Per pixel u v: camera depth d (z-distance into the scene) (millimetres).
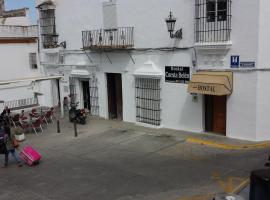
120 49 18938
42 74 25094
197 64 16031
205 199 10250
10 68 25703
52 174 13297
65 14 22141
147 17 17688
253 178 8484
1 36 26062
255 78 14430
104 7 19625
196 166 12922
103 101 21047
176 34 16438
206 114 16625
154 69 17734
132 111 19422
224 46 14797
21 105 25062
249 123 14898
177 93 17125
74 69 22328
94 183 12094
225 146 14727
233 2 14516
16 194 11750
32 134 19172
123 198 10773
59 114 23141
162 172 12594
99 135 17969
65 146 16688
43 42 24344
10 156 15820
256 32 14109
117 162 13992
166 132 17312
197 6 15539
